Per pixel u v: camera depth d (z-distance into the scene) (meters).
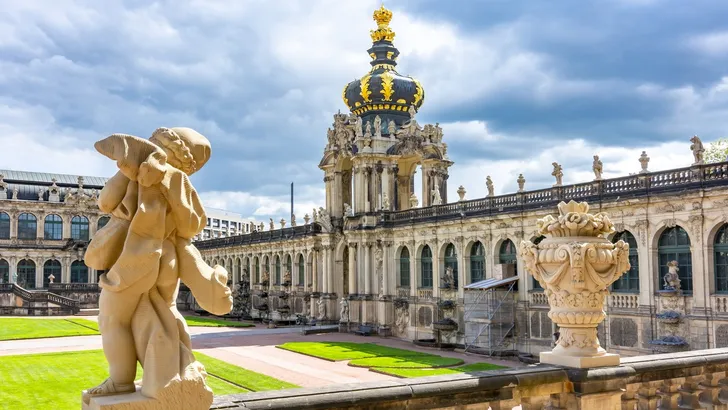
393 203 77.69
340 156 83.00
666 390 11.80
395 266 72.12
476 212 59.12
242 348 61.34
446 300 62.75
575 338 11.04
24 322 86.94
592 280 10.88
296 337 72.44
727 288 39.88
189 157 7.35
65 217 133.88
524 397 10.12
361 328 74.81
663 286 43.59
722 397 12.46
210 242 126.56
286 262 98.19
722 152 78.50
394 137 78.75
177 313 7.19
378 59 83.56
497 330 53.97
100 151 6.73
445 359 50.88
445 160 77.81
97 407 6.47
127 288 6.73
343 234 82.50
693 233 41.28
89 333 72.19
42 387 37.31
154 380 6.63
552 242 11.26
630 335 44.84
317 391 8.41
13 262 129.00
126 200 6.75
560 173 51.09
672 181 42.69
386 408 8.71
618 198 45.56
